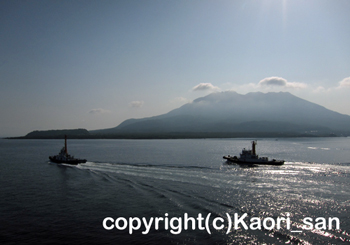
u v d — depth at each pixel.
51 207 47.19
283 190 55.62
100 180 68.44
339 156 137.50
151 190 56.34
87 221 40.59
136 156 138.75
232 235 35.12
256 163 99.25
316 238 34.12
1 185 65.06
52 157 117.44
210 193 53.25
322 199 49.38
